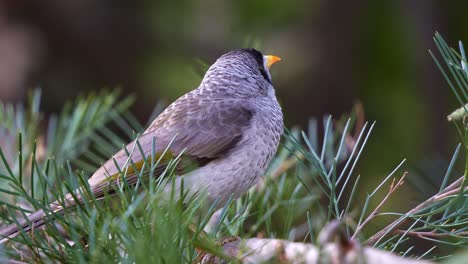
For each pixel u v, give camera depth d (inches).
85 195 214.5
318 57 670.5
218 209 345.4
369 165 586.9
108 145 346.6
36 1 642.8
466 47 646.5
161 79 633.0
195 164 333.7
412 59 655.1
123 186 230.7
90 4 655.1
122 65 648.4
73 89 644.1
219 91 371.2
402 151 603.8
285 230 262.7
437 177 333.1
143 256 182.4
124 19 653.9
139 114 634.8
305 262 178.2
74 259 205.2
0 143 317.4
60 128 321.1
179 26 645.3
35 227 236.1
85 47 649.0
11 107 326.6
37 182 294.2
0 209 257.4
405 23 659.4
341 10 664.4
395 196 468.8
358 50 666.2
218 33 640.4
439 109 637.3
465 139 235.6
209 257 234.2
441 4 650.8
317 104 668.1
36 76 632.4
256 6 639.8
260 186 305.7
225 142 339.9
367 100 651.5
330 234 167.3
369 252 177.9
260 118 352.5
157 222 189.0
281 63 662.5
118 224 197.6
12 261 230.8
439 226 238.5
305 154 262.4
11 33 632.4
